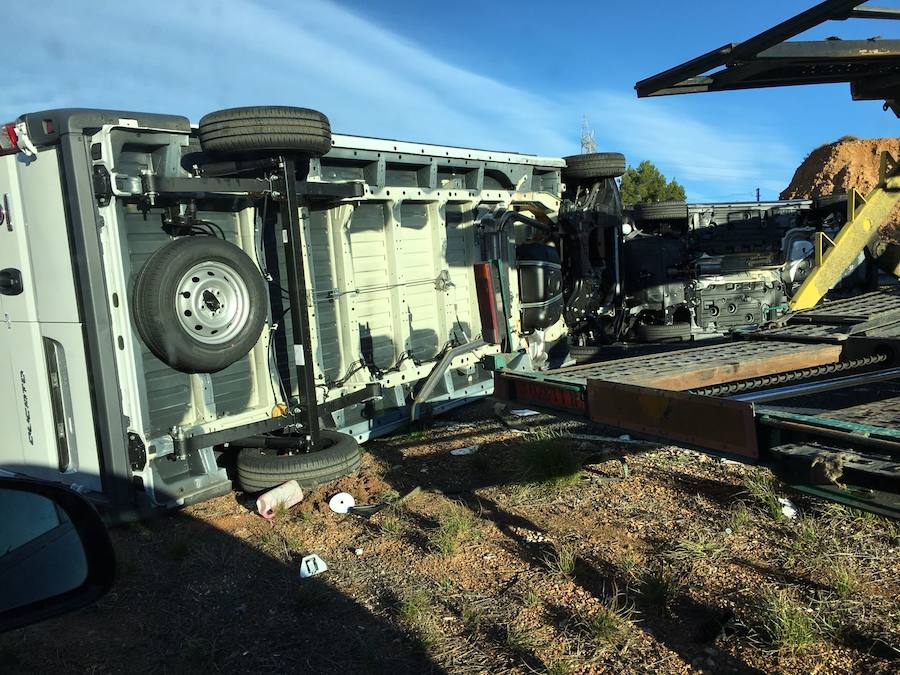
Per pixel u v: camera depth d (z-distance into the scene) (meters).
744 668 2.97
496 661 3.15
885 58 4.27
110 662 3.33
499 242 8.31
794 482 2.71
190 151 5.51
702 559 3.96
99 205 4.89
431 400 7.70
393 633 3.46
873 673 2.86
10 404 5.70
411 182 7.53
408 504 5.21
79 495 2.26
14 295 5.48
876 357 4.54
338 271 6.73
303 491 5.55
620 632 3.26
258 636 3.51
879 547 3.97
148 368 5.17
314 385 5.74
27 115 4.97
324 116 5.42
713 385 4.24
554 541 4.36
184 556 4.56
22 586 2.14
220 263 5.36
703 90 4.71
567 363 10.01
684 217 14.81
